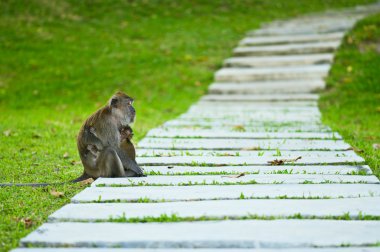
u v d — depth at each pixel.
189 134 15.67
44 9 33.22
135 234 7.42
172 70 25.88
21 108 21.62
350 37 27.00
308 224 7.77
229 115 19.55
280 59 25.97
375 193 9.30
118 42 29.12
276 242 7.09
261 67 25.97
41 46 28.19
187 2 35.81
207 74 25.56
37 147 14.43
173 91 23.84
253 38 29.53
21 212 8.88
